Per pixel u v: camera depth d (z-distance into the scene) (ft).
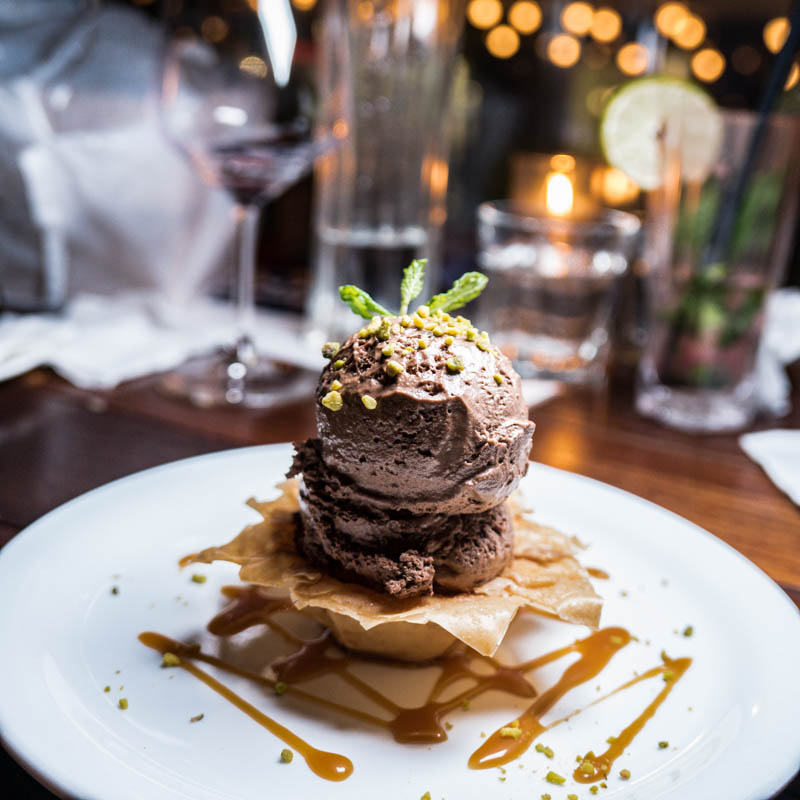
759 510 1.49
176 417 1.68
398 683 1.13
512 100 2.65
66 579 1.21
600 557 1.31
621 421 1.79
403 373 1.14
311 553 1.19
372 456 1.14
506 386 1.18
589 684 1.13
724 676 1.13
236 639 1.17
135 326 2.03
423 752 1.03
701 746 1.03
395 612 1.10
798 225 2.54
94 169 2.10
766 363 1.89
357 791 0.97
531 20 2.53
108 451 1.54
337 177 1.94
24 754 0.92
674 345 1.78
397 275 1.97
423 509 1.15
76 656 1.11
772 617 1.19
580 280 1.90
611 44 2.49
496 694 1.12
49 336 1.90
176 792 0.92
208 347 2.00
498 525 1.19
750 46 2.62
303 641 1.18
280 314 2.28
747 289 1.73
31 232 2.06
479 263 2.17
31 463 1.48
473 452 1.14
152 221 2.21
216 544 1.30
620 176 2.21
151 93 2.15
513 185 2.19
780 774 0.95
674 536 1.33
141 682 1.09
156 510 1.35
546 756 1.03
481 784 0.98
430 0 1.86
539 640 1.20
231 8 1.68
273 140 1.74
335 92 1.89
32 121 2.00
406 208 1.94
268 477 1.44
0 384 1.76
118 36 2.13
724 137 1.67
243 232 1.89
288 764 1.00
